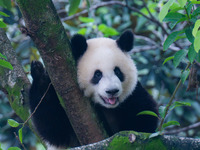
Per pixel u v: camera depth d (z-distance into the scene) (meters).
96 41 9.70
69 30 15.48
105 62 9.03
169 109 6.87
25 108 9.28
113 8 17.06
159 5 14.89
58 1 17.20
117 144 6.32
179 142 6.39
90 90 9.12
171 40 6.89
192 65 7.24
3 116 13.56
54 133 9.38
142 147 6.34
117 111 10.35
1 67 9.53
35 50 14.73
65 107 7.68
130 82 9.66
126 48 9.88
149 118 10.17
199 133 15.30
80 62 9.12
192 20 6.74
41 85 8.63
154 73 14.48
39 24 7.11
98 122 7.73
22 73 9.52
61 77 7.48
